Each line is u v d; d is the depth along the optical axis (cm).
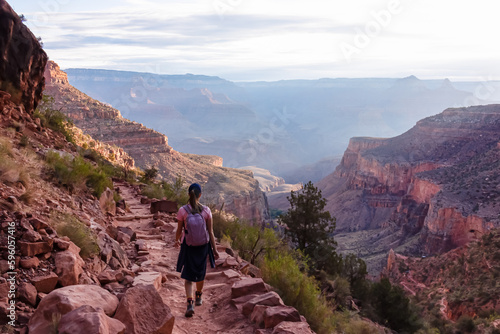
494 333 3788
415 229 14688
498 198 11938
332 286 1812
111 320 399
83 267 583
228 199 12294
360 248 14750
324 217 2278
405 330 2411
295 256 1209
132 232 980
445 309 5712
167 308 470
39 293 468
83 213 859
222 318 588
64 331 354
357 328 1003
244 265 895
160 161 14238
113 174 2158
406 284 8138
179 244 612
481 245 7081
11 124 1238
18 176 740
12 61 1422
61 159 1078
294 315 532
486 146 18725
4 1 1406
